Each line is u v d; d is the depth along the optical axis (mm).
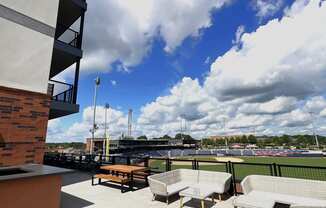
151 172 8797
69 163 13844
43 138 6758
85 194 6922
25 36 6723
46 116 6953
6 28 6312
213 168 18562
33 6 7066
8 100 6055
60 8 10797
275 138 99250
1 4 6301
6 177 3977
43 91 6996
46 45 7273
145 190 7449
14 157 5977
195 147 91812
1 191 3842
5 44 6230
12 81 6238
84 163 12531
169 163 8648
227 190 6094
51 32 7484
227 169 7090
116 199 6328
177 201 6086
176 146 80500
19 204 4098
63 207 5562
